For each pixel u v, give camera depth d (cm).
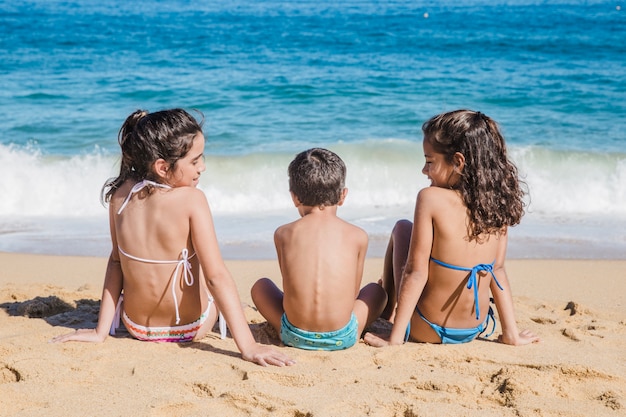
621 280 537
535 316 416
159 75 1627
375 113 1270
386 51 2056
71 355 318
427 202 334
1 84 1498
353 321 343
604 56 1967
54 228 727
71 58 1848
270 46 2127
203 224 325
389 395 276
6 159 906
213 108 1304
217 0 4259
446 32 2534
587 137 1098
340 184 343
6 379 296
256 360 311
